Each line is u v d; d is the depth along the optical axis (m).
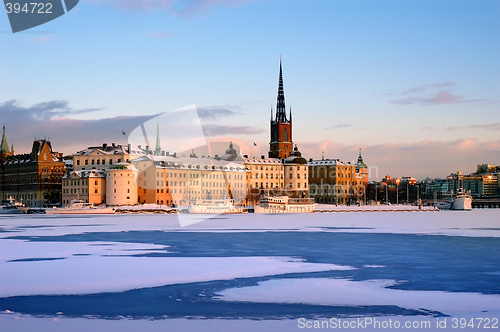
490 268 76.69
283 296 58.38
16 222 184.62
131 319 49.62
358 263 80.94
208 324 48.09
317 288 62.28
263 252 93.94
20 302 55.62
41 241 110.69
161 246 102.38
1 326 47.53
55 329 46.66
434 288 62.56
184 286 63.06
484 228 160.00
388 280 67.19
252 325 47.88
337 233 138.75
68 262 79.81
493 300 56.78
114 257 85.50
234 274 70.69
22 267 75.12
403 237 126.44
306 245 106.75
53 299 56.88
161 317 50.28
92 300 56.47
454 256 89.62
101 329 46.62
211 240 116.19
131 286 63.00
